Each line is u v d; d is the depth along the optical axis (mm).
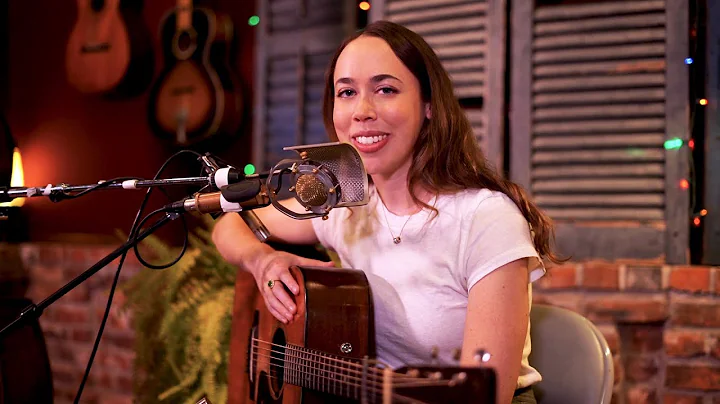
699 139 2158
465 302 1506
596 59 2178
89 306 3004
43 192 1453
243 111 3035
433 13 2387
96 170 3414
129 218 3273
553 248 2201
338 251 1716
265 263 1656
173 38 3086
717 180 2156
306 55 2781
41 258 3119
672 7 2092
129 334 2885
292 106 2822
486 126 2305
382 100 1514
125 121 3330
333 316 1483
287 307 1528
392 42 1520
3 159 2049
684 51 2080
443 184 1530
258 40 2893
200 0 3193
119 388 2926
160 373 2264
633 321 2105
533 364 1647
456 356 1068
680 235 2088
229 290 2084
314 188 1372
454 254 1493
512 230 1405
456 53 2352
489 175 1549
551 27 2221
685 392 2064
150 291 2254
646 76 2125
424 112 1577
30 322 1425
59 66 3504
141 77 3225
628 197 2143
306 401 1468
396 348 1568
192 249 2379
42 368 2061
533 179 2248
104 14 3203
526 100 2250
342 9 2699
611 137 2160
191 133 2979
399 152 1525
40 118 3561
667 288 2070
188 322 2148
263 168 2879
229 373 1819
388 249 1585
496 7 2289
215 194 1371
